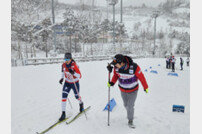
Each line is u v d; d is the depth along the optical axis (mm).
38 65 12820
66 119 3436
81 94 5312
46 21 21922
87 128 3139
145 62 20344
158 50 50938
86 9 37219
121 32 46219
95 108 4117
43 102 4520
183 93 5730
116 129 3117
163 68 14703
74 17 33031
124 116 3682
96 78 8211
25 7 18812
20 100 4652
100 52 32312
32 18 20219
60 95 5191
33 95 5137
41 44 30234
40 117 3588
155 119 3559
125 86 3014
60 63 15086
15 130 3021
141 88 6270
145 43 53844
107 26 45219
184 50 54781
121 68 2873
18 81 7012
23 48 27078
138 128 3166
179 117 3672
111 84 3252
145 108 4188
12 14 18734
